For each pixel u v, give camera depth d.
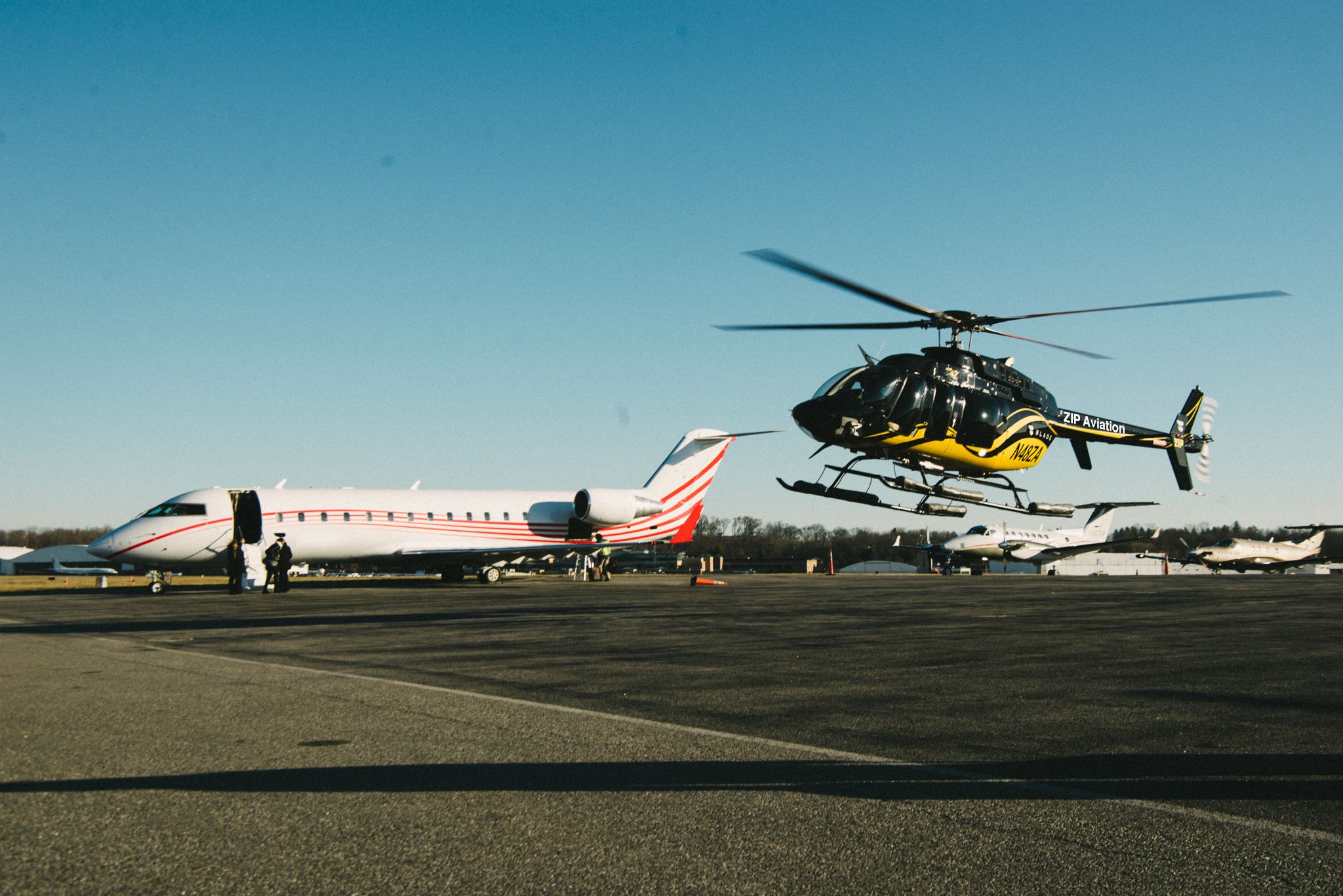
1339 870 4.13
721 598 26.62
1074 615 18.83
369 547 37.91
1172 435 24.83
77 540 182.25
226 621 18.92
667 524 45.66
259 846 4.47
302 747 6.61
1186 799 5.25
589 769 5.95
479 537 40.41
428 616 19.70
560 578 54.66
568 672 10.66
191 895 3.88
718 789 5.47
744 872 4.11
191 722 7.55
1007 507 21.12
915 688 9.38
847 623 17.28
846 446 18.08
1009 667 10.91
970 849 4.41
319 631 16.30
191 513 34.53
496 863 4.23
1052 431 21.03
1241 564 66.81
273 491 36.56
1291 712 7.92
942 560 61.12
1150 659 11.61
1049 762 6.17
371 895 3.87
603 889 3.92
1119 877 4.05
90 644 14.20
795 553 138.88
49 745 6.71
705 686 9.53
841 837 4.58
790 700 8.66
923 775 5.79
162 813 5.00
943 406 18.22
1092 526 67.62
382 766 6.04
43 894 3.88
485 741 6.81
